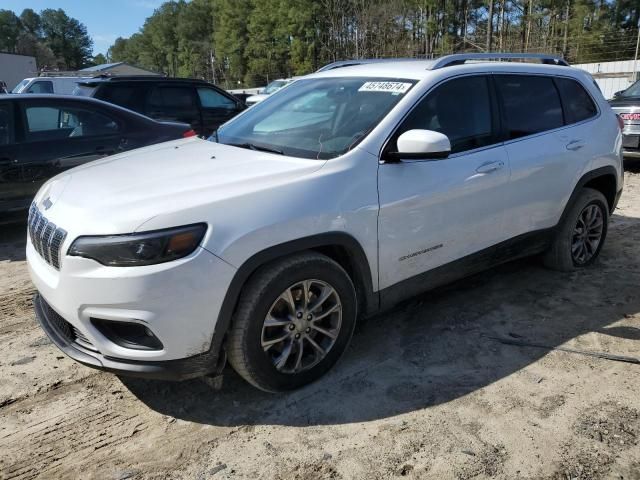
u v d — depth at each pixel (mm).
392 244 3186
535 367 3256
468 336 3633
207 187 2730
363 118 3330
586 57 42844
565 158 4199
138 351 2531
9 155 5578
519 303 4117
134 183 2887
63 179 3256
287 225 2709
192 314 2510
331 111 3564
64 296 2561
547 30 44812
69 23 140750
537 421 2766
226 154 3332
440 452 2555
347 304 3053
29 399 3008
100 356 2605
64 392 3078
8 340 3680
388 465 2480
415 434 2680
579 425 2732
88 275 2459
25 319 4008
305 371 2984
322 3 54812
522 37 44969
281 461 2520
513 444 2602
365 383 3105
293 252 2795
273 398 2977
